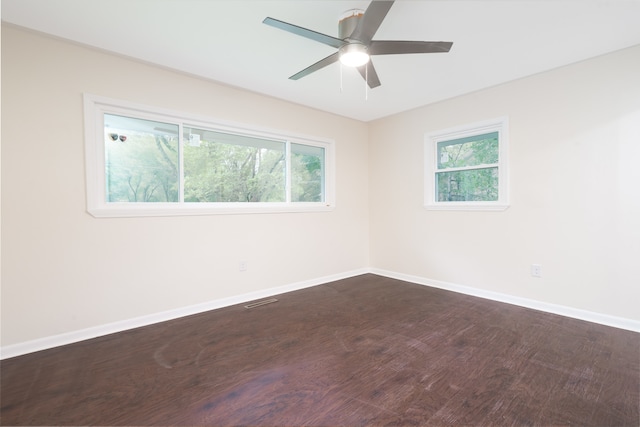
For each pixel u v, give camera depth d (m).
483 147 3.43
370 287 3.87
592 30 2.18
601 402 1.61
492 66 2.76
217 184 3.23
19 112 2.16
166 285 2.82
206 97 3.05
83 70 2.40
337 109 4.01
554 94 2.84
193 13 1.98
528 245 3.05
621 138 2.51
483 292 3.40
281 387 1.77
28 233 2.21
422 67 2.77
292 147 3.87
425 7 1.90
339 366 1.99
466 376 1.86
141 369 1.96
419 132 3.97
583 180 2.70
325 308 3.10
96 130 2.49
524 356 2.09
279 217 3.64
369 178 4.68
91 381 1.83
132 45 2.38
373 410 1.57
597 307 2.65
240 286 3.31
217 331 2.55
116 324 2.56
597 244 2.64
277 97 3.54
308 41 2.32
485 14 1.98
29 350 2.20
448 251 3.72
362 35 1.82
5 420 1.50
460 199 3.65
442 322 2.70
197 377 1.88
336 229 4.26
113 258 2.55
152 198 2.81
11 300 2.15
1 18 2.02
